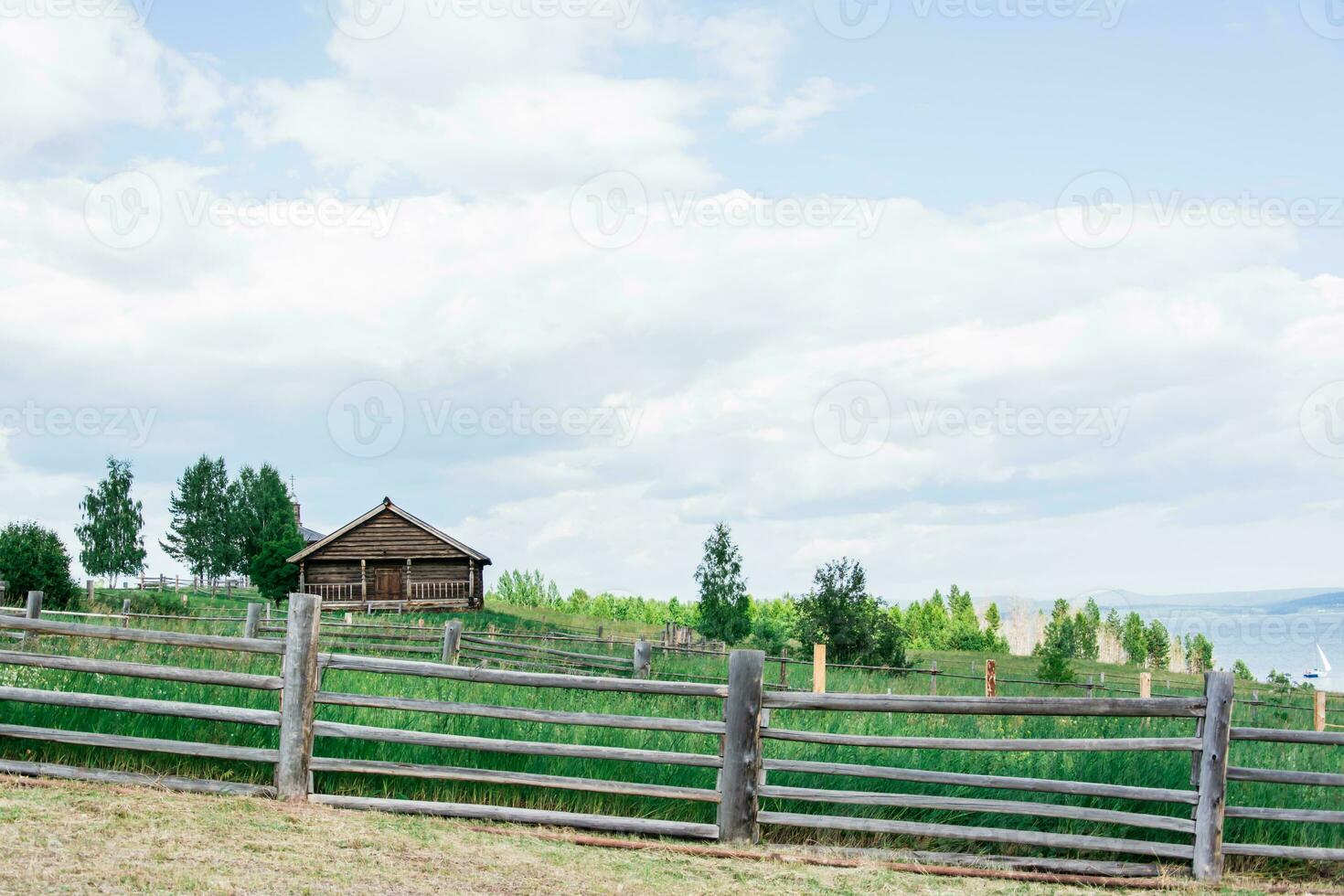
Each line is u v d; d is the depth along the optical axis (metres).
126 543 72.31
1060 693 24.97
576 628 44.84
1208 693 7.07
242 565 72.69
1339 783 7.06
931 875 6.91
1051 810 7.20
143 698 8.48
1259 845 7.17
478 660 18.91
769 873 6.67
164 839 6.05
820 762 7.96
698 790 7.45
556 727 8.48
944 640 63.50
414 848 6.52
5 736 7.82
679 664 21.59
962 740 7.42
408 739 7.64
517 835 7.13
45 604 25.50
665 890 6.13
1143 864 7.05
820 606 24.55
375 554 46.62
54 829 5.99
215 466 77.06
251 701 8.57
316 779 7.73
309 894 5.36
